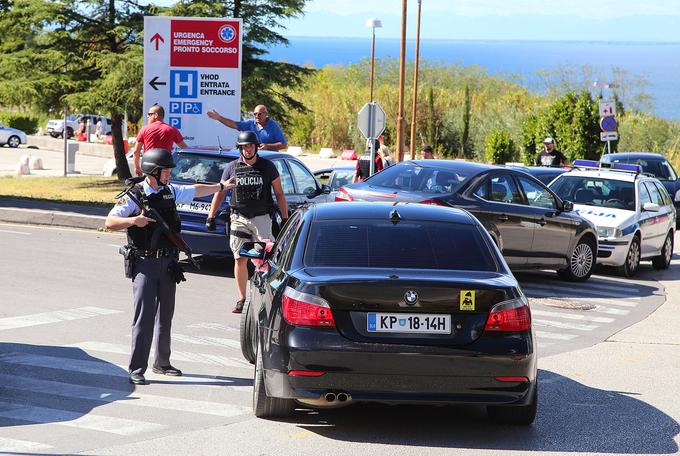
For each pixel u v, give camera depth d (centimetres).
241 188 3412
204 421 2169
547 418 2305
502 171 4512
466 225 2267
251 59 8869
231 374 2642
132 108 8250
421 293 1967
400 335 1961
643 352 3234
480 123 15362
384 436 2089
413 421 2227
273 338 2022
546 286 4775
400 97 9006
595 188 5600
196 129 6128
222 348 2961
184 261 4741
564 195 5634
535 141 11781
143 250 2483
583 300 4378
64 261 4462
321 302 1969
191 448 1961
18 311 3359
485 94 16988
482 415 2308
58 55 8212
